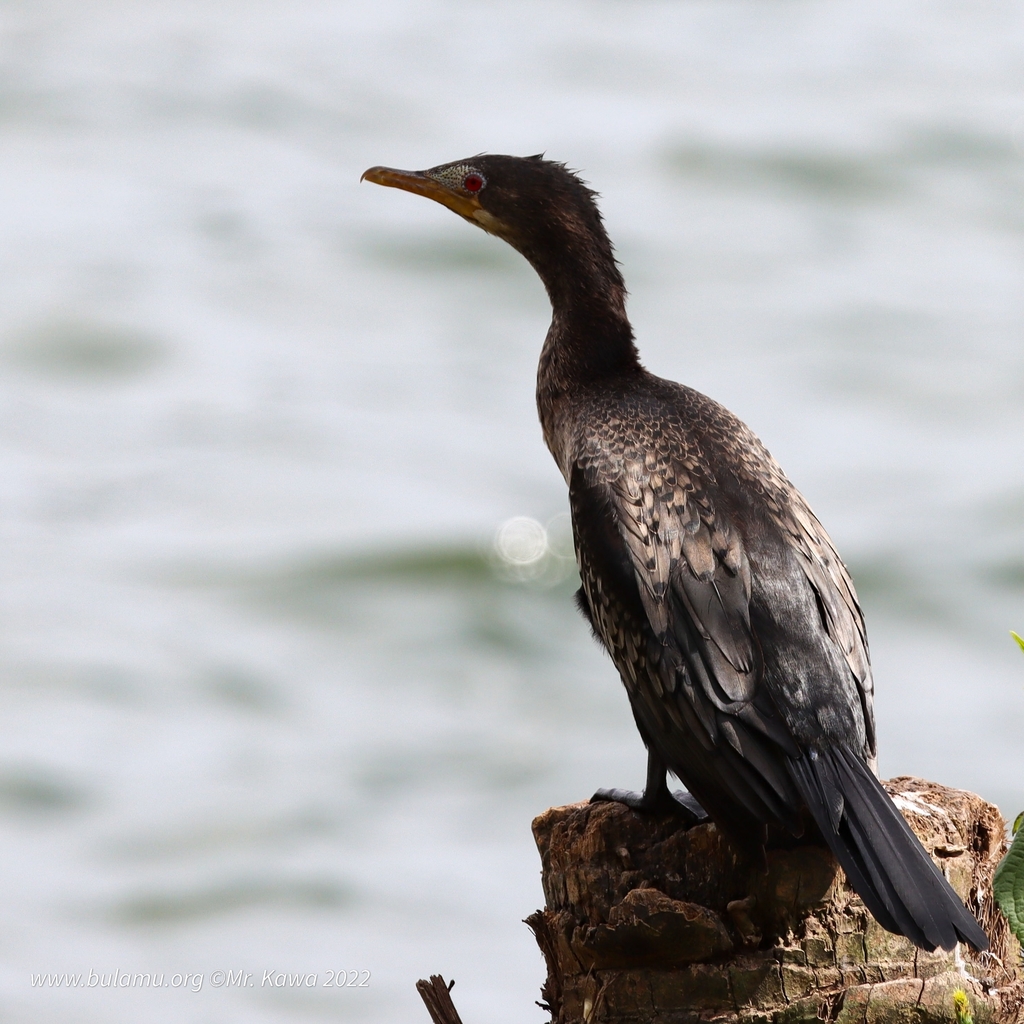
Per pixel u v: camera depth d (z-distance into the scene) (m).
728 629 9.36
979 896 9.27
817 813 8.77
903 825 8.70
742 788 8.94
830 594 9.72
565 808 9.78
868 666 9.73
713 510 9.80
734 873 8.98
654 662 9.52
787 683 9.19
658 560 9.73
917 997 8.66
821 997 8.66
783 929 8.77
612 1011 8.87
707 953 8.70
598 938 8.80
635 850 9.25
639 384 11.34
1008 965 9.36
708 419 10.58
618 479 10.21
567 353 11.90
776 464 10.60
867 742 9.49
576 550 10.40
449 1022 8.96
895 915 8.18
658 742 9.48
